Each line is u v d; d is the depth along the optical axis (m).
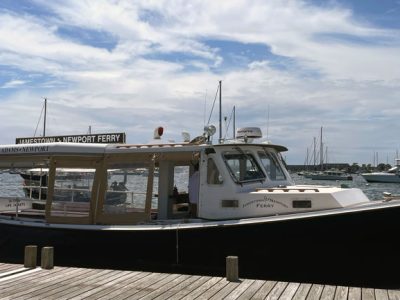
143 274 8.45
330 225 8.09
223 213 8.96
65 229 9.59
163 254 9.02
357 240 8.02
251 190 9.09
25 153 9.88
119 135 10.55
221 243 8.69
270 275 8.52
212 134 9.55
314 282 8.33
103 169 9.59
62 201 9.84
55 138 11.24
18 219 10.28
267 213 8.70
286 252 8.38
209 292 7.36
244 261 8.59
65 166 9.75
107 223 9.51
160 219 9.68
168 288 7.60
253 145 9.60
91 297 7.20
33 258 9.01
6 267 9.11
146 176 9.36
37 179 11.88
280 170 10.17
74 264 9.60
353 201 8.84
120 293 7.38
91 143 9.89
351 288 7.50
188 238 8.85
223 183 9.02
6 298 7.17
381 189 50.62
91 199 9.59
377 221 7.88
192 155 9.23
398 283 7.96
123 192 9.48
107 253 9.36
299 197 8.57
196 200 9.44
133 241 9.17
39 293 7.40
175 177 9.95
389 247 7.92
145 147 9.41
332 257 8.18
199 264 8.83
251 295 7.19
